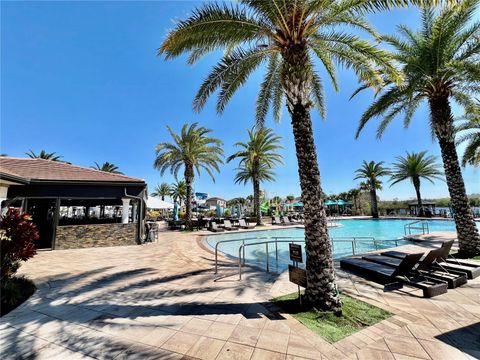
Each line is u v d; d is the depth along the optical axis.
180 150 20.28
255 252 11.82
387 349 2.97
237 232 18.47
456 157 8.80
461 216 8.52
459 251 8.50
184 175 20.72
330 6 5.09
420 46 8.59
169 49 5.44
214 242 14.70
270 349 3.01
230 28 5.29
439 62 8.34
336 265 7.80
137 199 13.23
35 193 11.25
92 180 12.11
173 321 3.84
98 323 3.80
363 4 4.90
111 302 4.70
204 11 5.00
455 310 4.18
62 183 11.55
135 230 12.87
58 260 8.81
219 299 4.79
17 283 5.36
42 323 3.82
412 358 2.78
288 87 4.75
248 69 7.11
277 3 4.73
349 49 6.43
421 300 4.69
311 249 4.31
